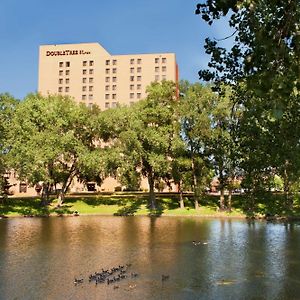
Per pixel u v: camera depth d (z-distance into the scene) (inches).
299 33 302.8
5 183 2802.7
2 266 980.6
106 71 6195.9
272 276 879.1
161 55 6092.5
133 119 2600.9
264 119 724.0
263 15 321.7
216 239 1432.1
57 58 6294.3
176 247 1259.8
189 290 771.4
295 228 1753.2
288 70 300.4
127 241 1391.5
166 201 2910.9
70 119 2635.3
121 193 3604.8
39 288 786.2
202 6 362.6
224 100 2251.5
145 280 845.8
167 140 2571.4
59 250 1205.1
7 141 2496.3
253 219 2127.2
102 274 893.8
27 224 1991.9
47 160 2411.4
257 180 817.5
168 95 2645.2
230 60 545.6
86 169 2662.4
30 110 2568.9
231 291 763.4
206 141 2394.2
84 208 2733.8
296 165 780.6
